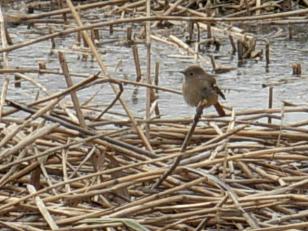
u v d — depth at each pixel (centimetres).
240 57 2173
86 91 1752
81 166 1137
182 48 2119
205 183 1112
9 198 1022
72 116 1233
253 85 1911
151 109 1395
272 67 2091
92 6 1309
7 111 1263
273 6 2525
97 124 1221
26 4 2667
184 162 1083
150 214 1025
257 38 2388
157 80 1819
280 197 995
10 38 2209
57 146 1112
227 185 1057
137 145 1234
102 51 2170
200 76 998
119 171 1073
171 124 1307
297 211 1070
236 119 1283
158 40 2095
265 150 1083
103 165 1137
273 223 988
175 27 2411
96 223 948
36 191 1019
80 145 1149
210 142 1087
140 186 1112
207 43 2294
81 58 2112
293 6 2598
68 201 1026
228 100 1772
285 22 2206
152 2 2511
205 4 2592
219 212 974
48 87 1811
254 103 1752
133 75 1953
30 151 1131
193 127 1023
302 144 1220
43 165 1092
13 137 1109
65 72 1191
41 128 1109
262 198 993
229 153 1176
